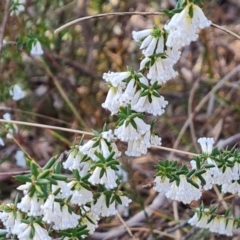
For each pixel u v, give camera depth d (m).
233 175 2.38
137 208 4.09
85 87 5.39
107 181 2.14
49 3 5.12
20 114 4.83
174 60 2.12
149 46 2.08
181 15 2.03
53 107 5.18
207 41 5.16
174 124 5.12
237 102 5.02
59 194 2.00
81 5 5.34
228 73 5.18
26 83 5.10
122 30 5.47
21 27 4.25
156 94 2.12
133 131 2.13
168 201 4.07
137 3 5.50
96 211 2.26
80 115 5.02
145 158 4.48
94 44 5.54
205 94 5.35
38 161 4.51
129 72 2.11
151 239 3.76
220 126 4.77
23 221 2.07
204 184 2.34
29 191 1.97
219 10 5.82
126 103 2.14
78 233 2.23
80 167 2.25
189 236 3.57
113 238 3.80
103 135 2.17
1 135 3.64
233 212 3.71
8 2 3.63
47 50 4.86
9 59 4.46
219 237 3.60
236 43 5.64
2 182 3.99
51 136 4.94
